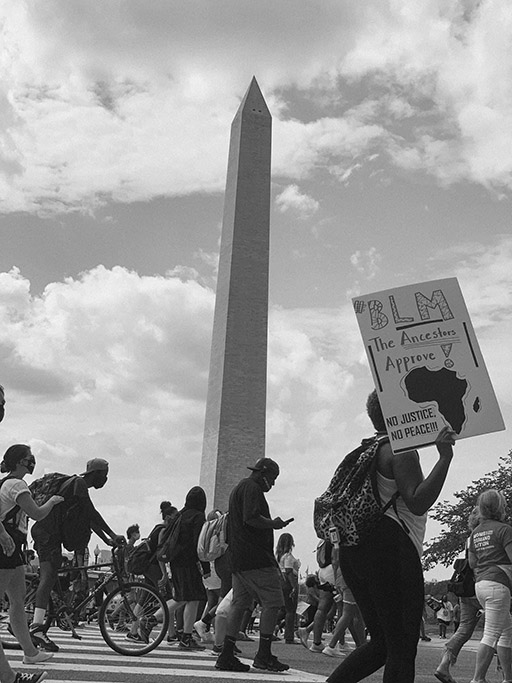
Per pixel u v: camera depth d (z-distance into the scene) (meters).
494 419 5.33
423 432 5.30
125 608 11.64
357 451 5.54
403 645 5.21
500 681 11.12
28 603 14.05
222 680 8.96
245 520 10.38
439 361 5.39
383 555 5.25
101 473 12.10
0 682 6.86
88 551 13.44
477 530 9.59
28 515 8.52
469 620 10.49
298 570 17.70
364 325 5.45
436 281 5.49
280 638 20.30
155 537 13.58
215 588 17.03
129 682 8.27
